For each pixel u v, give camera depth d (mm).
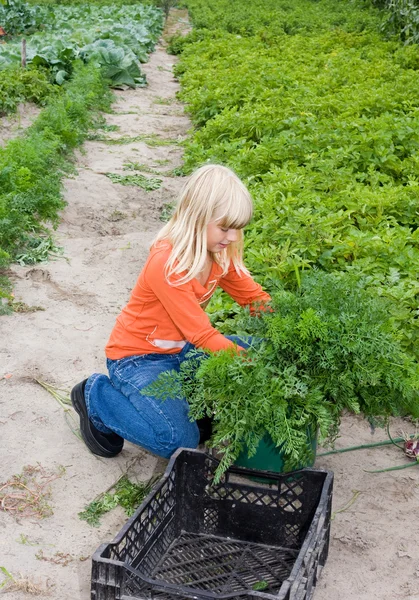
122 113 11039
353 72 11141
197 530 3033
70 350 4309
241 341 3270
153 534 2793
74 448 3482
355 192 5840
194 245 2947
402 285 4223
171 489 2922
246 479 3289
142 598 2385
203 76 12539
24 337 4414
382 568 2826
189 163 7910
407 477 3389
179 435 3066
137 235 6172
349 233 5238
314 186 6234
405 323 4078
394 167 6715
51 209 6043
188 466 2975
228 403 2879
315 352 2918
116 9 22734
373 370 2891
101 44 13609
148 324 3145
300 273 4609
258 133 7988
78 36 15602
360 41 15773
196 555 2889
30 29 18656
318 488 2852
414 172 6609
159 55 17781
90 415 3293
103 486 3246
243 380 2842
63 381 4012
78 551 2867
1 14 18078
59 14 21609
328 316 2959
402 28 16203
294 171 6527
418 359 4051
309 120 7695
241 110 8938
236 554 2902
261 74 10539
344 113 8164
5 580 2697
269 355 2938
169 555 2881
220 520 3000
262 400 2797
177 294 2973
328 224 5168
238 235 3215
